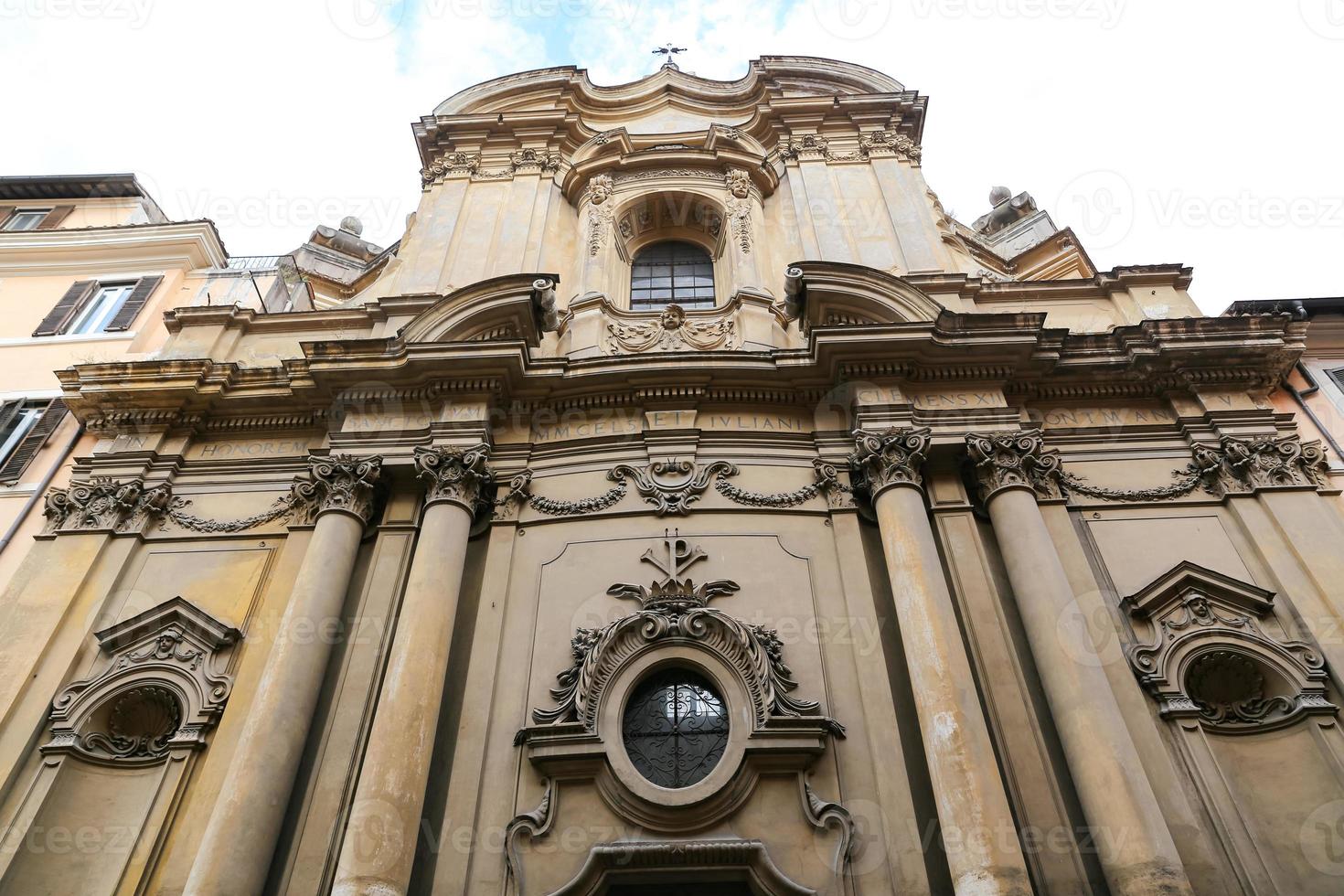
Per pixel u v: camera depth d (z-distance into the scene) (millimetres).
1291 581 8711
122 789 8242
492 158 14633
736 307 11734
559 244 13242
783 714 7891
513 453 10070
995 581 8867
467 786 7688
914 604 8156
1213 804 7520
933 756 7309
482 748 7926
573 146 14961
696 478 9664
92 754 8344
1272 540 9062
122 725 8727
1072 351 10516
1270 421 10078
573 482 9797
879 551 9242
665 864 7215
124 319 12922
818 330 9961
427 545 8836
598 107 15633
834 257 12336
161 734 8680
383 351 10188
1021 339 9961
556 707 8148
